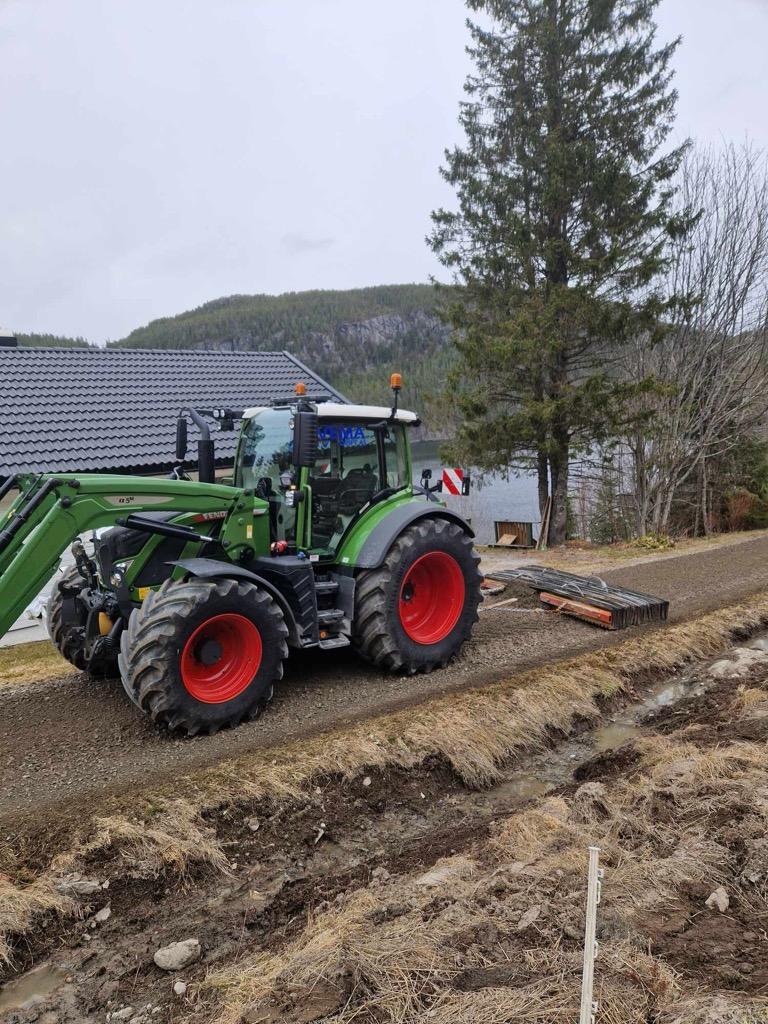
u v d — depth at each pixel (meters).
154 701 4.89
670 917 2.88
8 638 8.67
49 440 11.24
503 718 5.48
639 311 14.85
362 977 2.68
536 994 2.45
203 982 2.96
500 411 15.94
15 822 3.93
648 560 13.02
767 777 4.00
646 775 4.47
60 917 3.38
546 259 15.24
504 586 9.12
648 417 15.19
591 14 14.88
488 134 16.03
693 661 7.23
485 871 3.55
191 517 5.66
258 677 5.30
